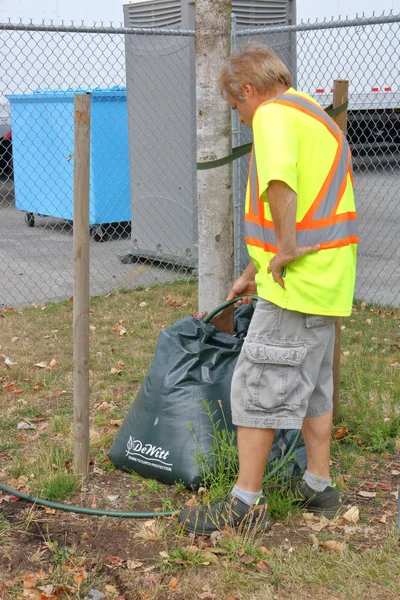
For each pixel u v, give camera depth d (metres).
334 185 2.88
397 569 2.86
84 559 2.95
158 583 2.80
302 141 2.82
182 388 3.51
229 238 3.92
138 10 8.05
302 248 2.82
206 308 3.97
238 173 7.11
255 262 2.98
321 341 2.97
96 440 4.09
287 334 2.92
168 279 8.13
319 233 2.85
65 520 3.28
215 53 3.70
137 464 3.59
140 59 8.12
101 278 8.25
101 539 3.13
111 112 9.59
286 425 2.97
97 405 4.70
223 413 3.49
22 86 11.70
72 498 3.48
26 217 11.32
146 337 6.09
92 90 9.57
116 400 4.76
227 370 3.56
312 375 3.00
